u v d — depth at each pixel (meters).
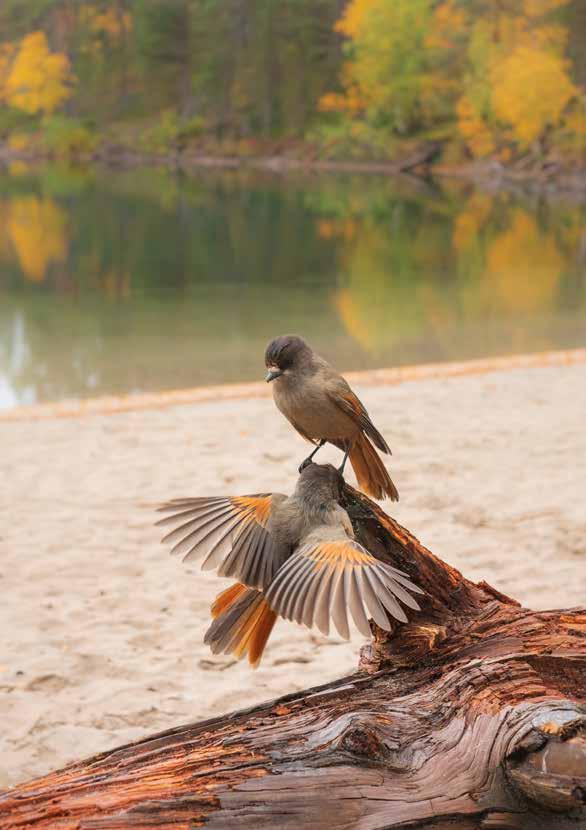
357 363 23.56
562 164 100.31
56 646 9.02
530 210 71.94
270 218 65.69
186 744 4.64
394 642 5.20
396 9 118.44
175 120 147.75
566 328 28.23
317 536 3.77
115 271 42.81
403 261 45.16
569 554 10.91
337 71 142.12
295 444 15.27
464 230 58.38
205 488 13.30
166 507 3.98
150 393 20.14
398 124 121.88
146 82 156.62
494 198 83.00
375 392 18.61
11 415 17.39
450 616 5.26
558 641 4.94
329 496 4.02
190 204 75.25
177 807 4.07
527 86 100.12
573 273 40.62
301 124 140.88
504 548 11.10
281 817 4.11
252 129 143.75
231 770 4.25
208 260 46.38
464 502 12.55
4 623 9.45
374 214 68.19
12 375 22.17
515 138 104.44
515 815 4.22
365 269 42.75
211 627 4.14
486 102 106.75
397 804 4.20
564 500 12.59
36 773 7.10
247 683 8.34
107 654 8.87
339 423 5.74
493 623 5.21
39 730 7.67
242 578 3.85
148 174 115.19
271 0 144.75
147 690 8.27
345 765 4.27
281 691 8.20
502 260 45.25
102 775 4.39
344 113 137.12
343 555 3.50
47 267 44.06
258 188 92.56
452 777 4.25
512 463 14.17
